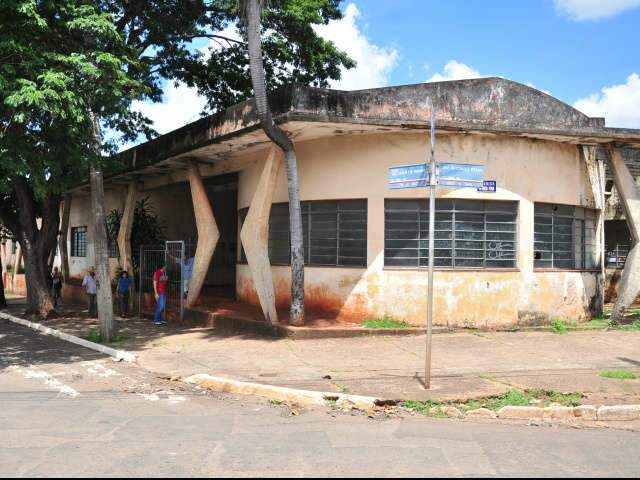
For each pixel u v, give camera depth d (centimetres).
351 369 893
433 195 765
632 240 1329
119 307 1783
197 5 1628
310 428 609
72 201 2844
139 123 1850
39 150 1058
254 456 508
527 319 1279
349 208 1301
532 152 1299
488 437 577
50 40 1126
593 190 1434
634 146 1355
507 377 825
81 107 1047
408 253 1256
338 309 1285
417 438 570
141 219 2000
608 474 468
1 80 909
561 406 682
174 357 1049
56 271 2133
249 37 1099
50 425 615
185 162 1639
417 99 1206
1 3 954
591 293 1420
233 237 2312
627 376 821
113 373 945
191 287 1566
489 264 1272
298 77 1933
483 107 1245
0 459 496
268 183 1273
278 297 1416
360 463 489
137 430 596
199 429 602
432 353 1012
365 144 1271
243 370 905
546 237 1344
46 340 1348
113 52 1163
